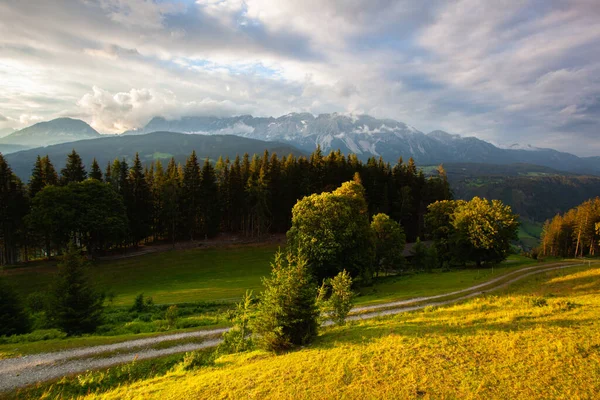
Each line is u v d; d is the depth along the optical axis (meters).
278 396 13.11
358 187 65.12
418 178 101.25
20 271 58.75
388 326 20.69
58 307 27.17
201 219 85.75
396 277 56.84
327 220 46.41
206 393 14.47
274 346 18.92
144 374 20.45
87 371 20.48
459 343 15.70
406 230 96.75
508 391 11.34
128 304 40.69
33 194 68.50
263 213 80.31
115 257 69.25
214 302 41.22
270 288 20.00
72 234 63.06
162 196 77.81
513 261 74.00
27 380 19.39
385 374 13.63
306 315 19.50
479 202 63.03
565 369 12.18
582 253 102.56
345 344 17.89
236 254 72.38
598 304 19.73
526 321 17.75
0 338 26.09
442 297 36.06
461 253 62.44
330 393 12.74
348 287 24.14
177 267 64.00
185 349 24.27
